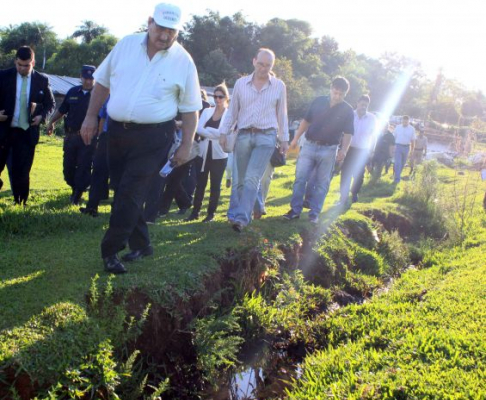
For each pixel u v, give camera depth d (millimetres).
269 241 6469
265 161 6559
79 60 66062
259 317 5422
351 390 3816
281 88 6578
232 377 4809
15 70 6762
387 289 7281
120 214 4484
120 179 4707
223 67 68312
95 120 4547
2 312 3775
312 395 3969
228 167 11953
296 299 6133
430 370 3895
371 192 13047
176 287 4801
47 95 7012
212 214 7586
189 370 4609
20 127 6832
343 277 7191
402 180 15828
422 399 3504
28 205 7012
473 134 20438
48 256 5125
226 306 5406
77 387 3395
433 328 4691
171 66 4367
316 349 5289
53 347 3479
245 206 6473
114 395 3578
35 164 12930
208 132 7207
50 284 4363
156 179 6758
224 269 5703
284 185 12992
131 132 4379
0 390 3207
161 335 4543
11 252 5156
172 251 5609
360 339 4836
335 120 7637
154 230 6480
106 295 4133
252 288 5738
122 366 3828
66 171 8086
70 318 3795
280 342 5430
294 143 8008
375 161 14195
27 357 3336
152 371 4301
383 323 5082
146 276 4734
